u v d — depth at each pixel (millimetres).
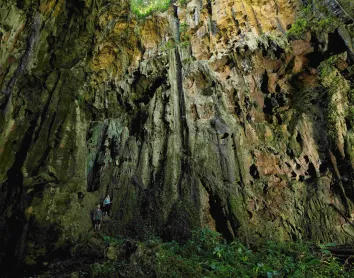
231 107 13812
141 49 15117
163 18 15211
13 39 8195
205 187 12102
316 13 12453
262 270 7598
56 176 9430
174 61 14789
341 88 11555
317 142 11953
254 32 13695
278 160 12742
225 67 14297
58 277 7199
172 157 12852
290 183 12273
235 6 13953
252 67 13734
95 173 13625
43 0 8539
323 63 12297
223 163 12594
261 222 11867
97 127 14586
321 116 12109
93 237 9688
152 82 14859
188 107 13844
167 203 11719
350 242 10078
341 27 11586
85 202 10711
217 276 7254
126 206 12125
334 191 11203
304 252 9039
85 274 7094
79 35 10586
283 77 13359
